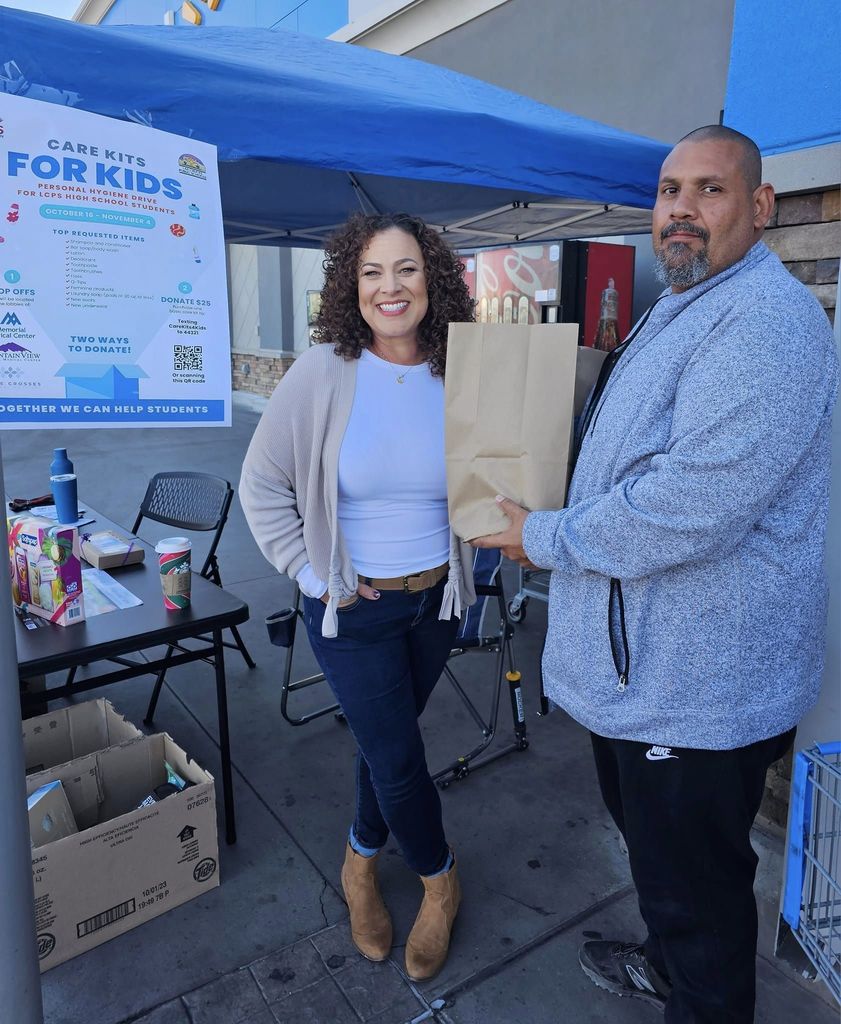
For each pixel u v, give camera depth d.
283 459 1.60
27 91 1.23
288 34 2.60
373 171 1.67
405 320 1.53
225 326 1.11
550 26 5.53
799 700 1.31
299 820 2.41
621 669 1.29
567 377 1.36
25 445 8.52
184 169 1.05
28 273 0.93
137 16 12.12
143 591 2.28
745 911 1.37
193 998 1.77
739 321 1.15
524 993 1.79
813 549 1.26
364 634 1.64
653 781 1.31
